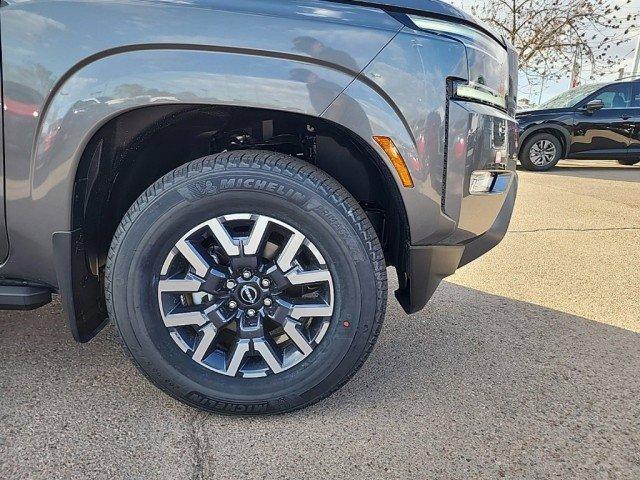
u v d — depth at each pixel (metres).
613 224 5.09
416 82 1.58
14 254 1.69
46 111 1.54
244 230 1.69
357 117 1.57
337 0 1.58
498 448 1.69
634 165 10.92
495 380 2.12
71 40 1.51
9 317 2.53
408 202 1.67
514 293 3.19
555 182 7.95
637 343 2.50
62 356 2.18
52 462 1.55
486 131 1.71
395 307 2.91
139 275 1.65
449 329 2.62
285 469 1.56
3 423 1.72
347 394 1.99
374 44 1.56
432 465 1.60
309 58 1.53
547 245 4.33
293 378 1.74
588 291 3.24
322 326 1.72
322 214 1.61
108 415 1.79
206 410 1.78
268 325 1.80
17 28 1.52
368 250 1.66
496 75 1.81
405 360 2.28
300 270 1.68
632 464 1.63
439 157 1.64
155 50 1.51
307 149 1.97
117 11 1.51
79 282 1.71
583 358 2.33
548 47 14.33
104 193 1.79
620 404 1.96
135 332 1.68
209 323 1.71
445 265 1.81
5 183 1.60
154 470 1.54
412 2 1.62
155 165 1.97
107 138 1.64
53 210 1.61
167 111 1.68
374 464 1.60
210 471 1.55
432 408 1.90
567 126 9.30
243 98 1.53
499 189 1.84
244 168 1.61
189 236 1.65
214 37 1.50
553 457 1.65
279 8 1.54
